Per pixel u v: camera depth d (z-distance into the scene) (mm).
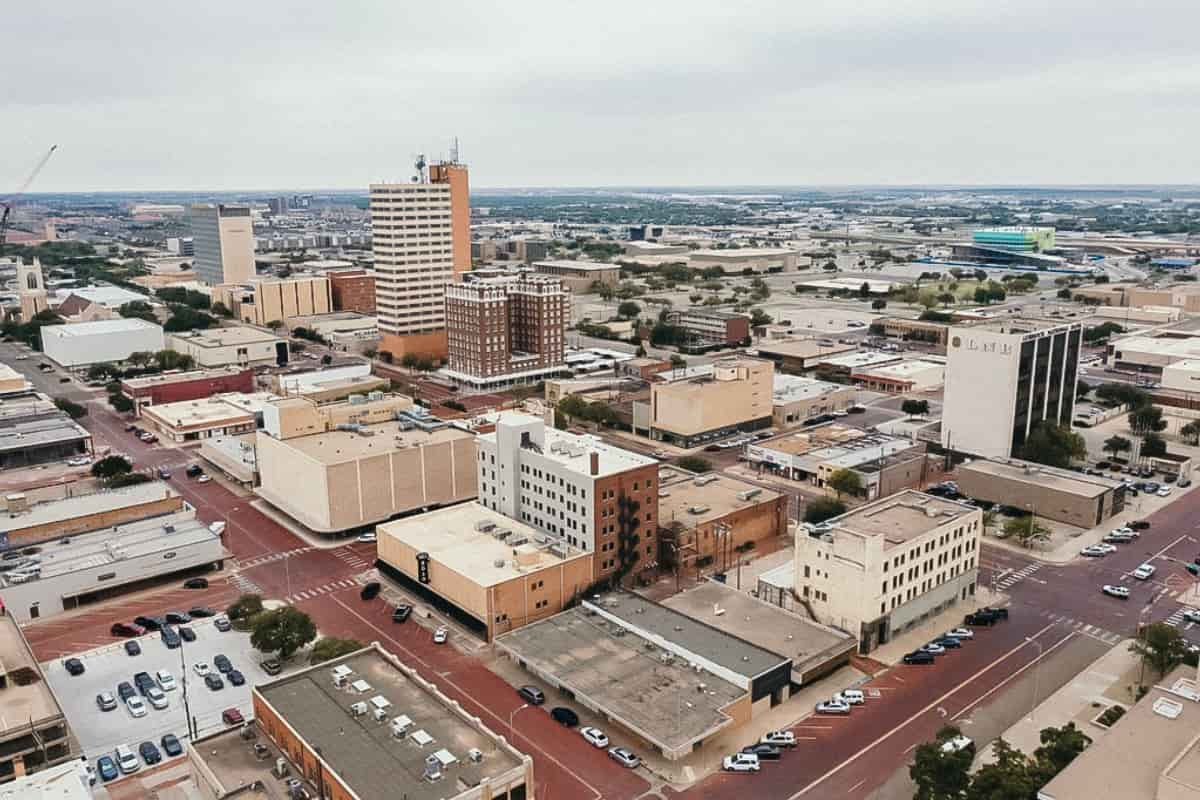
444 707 103812
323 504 179625
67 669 132250
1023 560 167750
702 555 167625
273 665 132750
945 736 107812
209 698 125250
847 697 121125
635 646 130500
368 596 155750
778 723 117625
